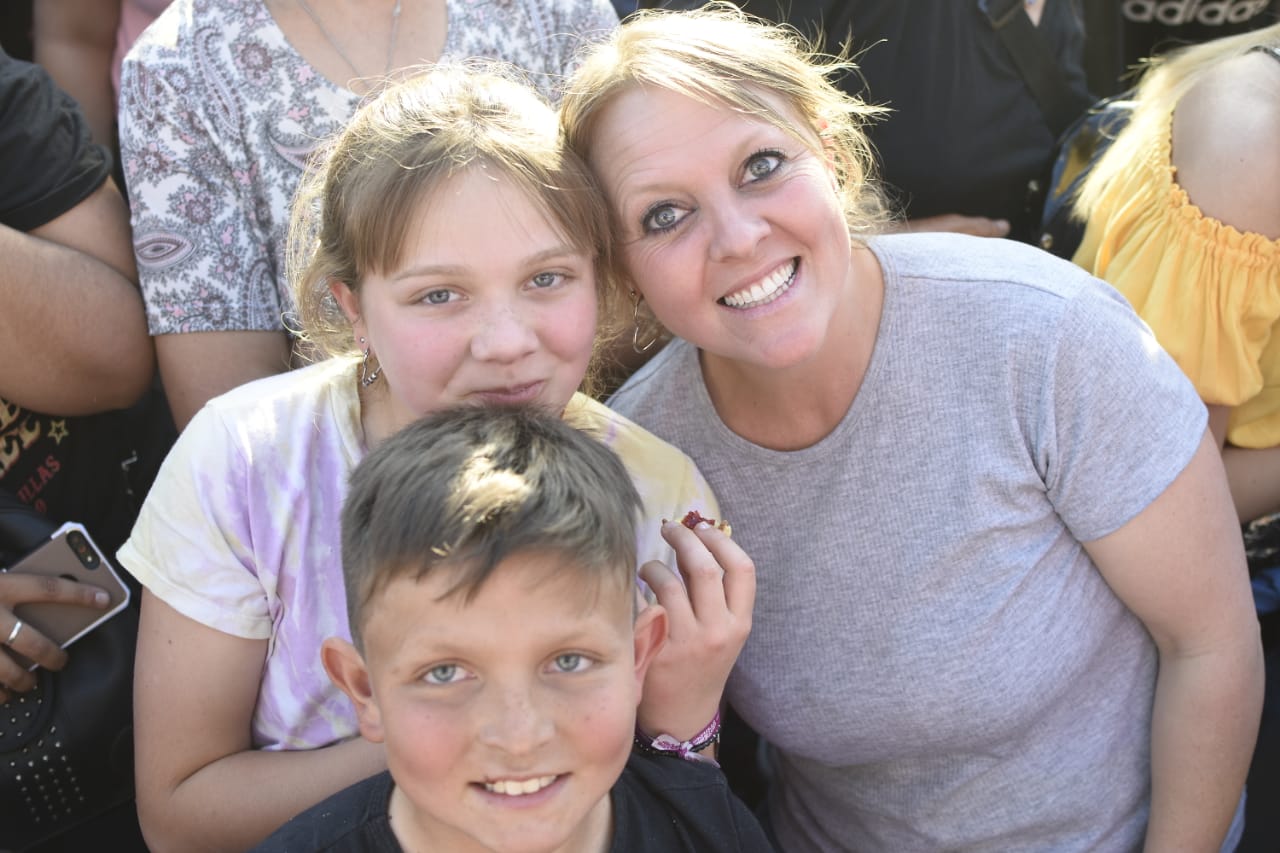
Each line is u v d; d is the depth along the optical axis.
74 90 2.86
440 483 1.26
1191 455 1.74
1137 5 3.03
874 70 2.62
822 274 1.63
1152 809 1.92
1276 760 2.20
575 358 1.60
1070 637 1.83
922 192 2.70
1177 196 2.14
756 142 1.57
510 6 2.38
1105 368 1.71
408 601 1.24
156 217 2.17
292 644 1.68
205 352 2.20
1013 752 1.90
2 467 2.13
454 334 1.53
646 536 1.75
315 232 1.86
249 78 2.21
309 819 1.45
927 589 1.80
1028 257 1.81
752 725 2.02
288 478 1.68
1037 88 2.66
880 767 1.98
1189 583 1.79
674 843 1.54
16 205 2.12
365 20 2.26
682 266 1.62
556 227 1.53
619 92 1.59
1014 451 1.74
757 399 1.81
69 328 2.10
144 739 1.70
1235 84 2.12
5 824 1.93
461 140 1.49
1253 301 2.12
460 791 1.27
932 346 1.75
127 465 2.39
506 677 1.24
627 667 1.31
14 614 1.90
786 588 1.87
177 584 1.66
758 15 2.58
